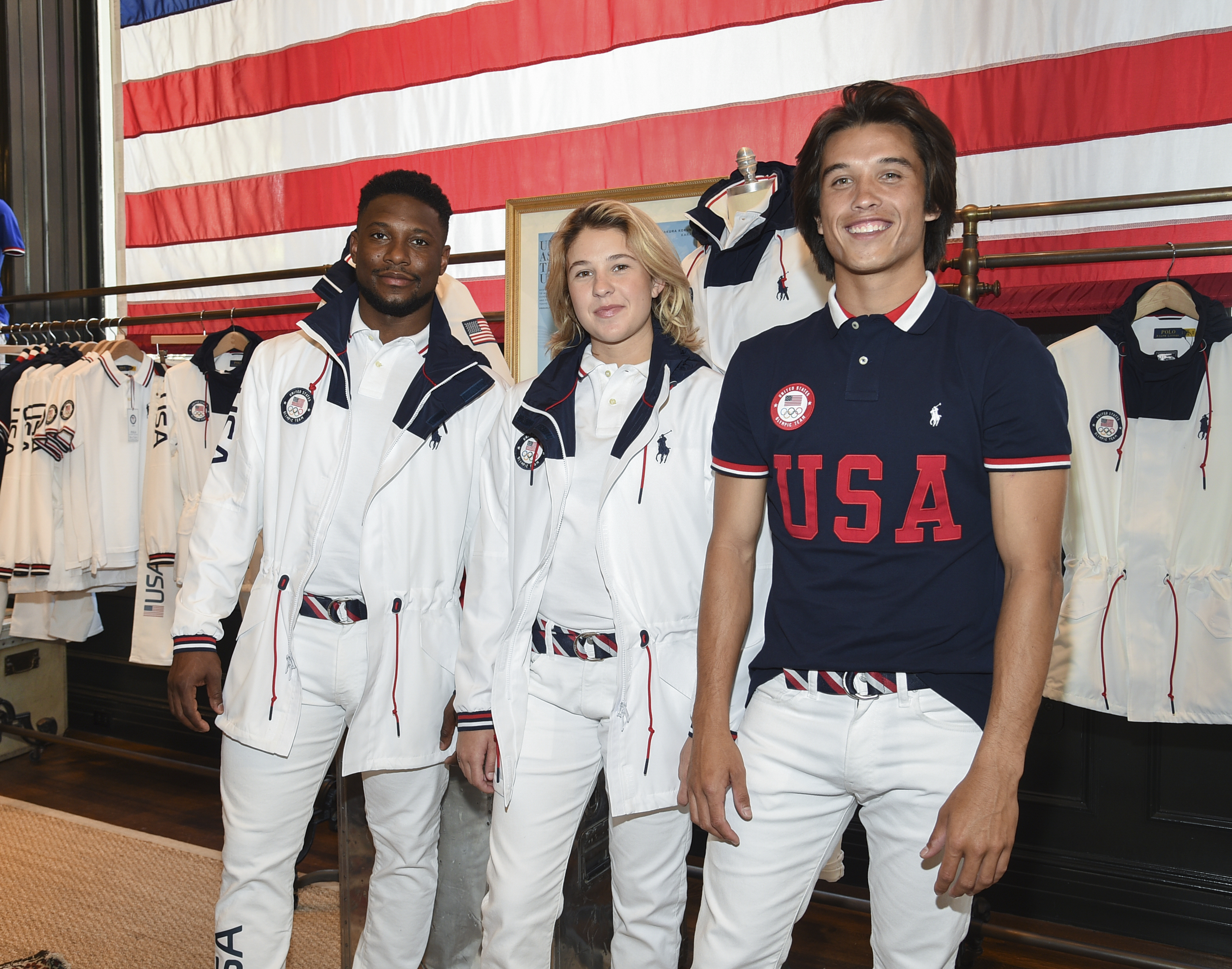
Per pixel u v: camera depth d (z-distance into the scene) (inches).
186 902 101.3
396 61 146.6
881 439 46.6
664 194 84.4
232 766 67.1
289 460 67.6
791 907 50.8
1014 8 107.0
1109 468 84.6
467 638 63.7
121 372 128.9
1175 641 82.6
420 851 69.6
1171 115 99.9
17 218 174.2
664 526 58.8
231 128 161.0
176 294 166.1
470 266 141.0
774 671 51.1
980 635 46.7
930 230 51.1
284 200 157.0
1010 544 44.3
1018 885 99.8
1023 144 106.6
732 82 123.6
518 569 61.6
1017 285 103.6
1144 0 100.7
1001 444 44.3
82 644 158.9
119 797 135.3
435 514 67.8
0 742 146.0
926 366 46.6
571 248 61.1
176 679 67.2
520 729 60.9
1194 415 81.9
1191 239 100.0
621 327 59.4
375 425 68.1
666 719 57.9
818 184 50.8
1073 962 93.1
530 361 91.4
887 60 114.2
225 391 117.4
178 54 165.8
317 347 69.1
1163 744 93.4
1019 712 42.6
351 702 67.6
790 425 49.2
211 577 68.6
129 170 170.2
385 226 65.4
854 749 47.4
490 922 61.2
